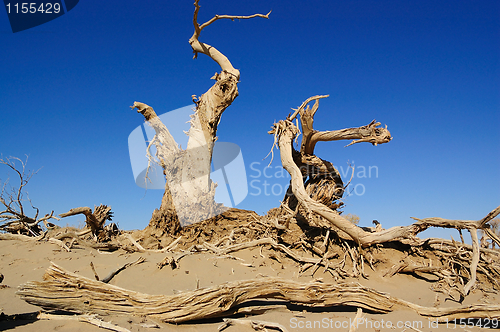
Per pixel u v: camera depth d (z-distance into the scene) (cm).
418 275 1022
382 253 1116
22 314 579
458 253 1077
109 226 1466
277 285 684
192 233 1234
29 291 576
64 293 599
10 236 1224
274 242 1106
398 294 884
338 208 1386
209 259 991
